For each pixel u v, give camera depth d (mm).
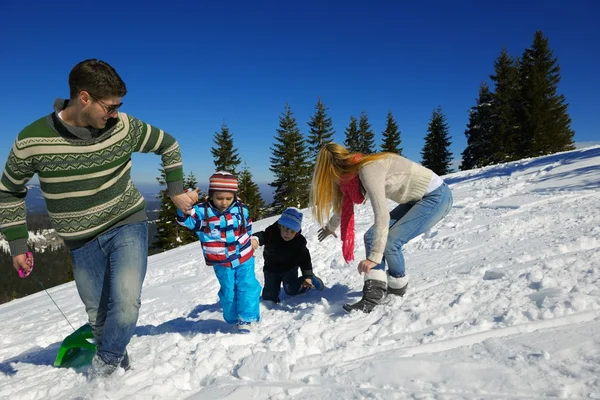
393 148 45750
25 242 2340
